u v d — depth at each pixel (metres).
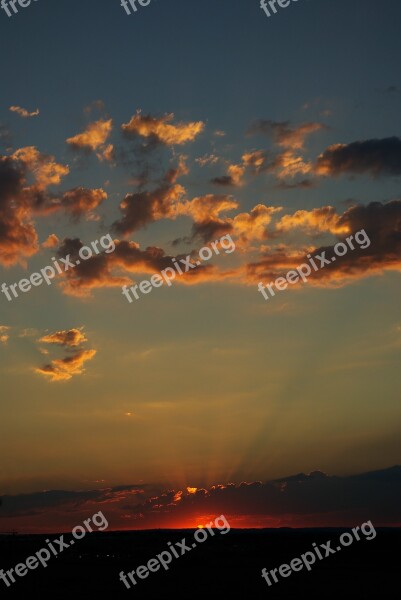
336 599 56.66
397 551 116.38
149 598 57.59
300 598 57.09
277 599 56.41
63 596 59.56
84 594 60.91
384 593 59.84
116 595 60.12
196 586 65.75
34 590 63.16
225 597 58.59
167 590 62.16
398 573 78.31
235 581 69.69
